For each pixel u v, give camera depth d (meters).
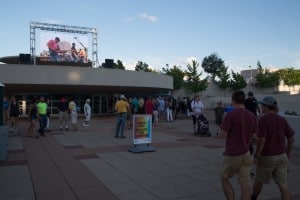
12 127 19.02
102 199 6.72
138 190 7.31
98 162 10.26
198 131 16.86
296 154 11.25
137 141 12.02
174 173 8.80
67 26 38.72
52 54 38.25
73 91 36.81
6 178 8.41
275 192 7.06
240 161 5.35
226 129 5.38
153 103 23.11
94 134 17.72
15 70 28.45
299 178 8.23
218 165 9.77
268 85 72.94
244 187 5.40
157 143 14.17
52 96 36.25
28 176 8.61
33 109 16.52
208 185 7.67
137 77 33.72
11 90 33.75
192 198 6.76
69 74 30.23
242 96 5.51
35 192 7.22
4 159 10.42
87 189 7.41
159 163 10.05
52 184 7.83
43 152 12.12
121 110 16.08
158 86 36.09
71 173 8.87
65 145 13.77
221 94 68.31
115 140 15.27
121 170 9.16
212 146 13.30
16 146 13.56
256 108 9.66
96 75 31.28
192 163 10.04
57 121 27.75
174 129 20.30
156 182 7.93
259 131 5.60
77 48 39.44
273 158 5.60
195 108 17.41
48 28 37.94
